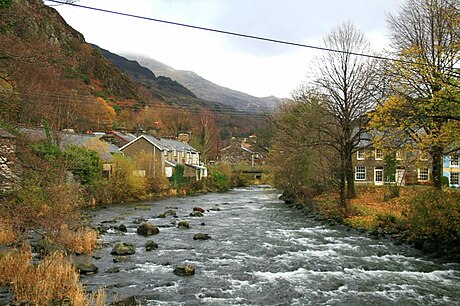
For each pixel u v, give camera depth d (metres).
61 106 49.78
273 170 56.31
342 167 31.55
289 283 14.34
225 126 144.88
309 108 39.59
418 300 12.59
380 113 20.02
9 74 14.86
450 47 17.75
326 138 38.34
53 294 11.43
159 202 44.94
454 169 53.66
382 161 53.03
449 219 17.44
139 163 53.03
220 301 12.41
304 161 41.53
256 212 37.03
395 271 15.90
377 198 36.69
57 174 15.28
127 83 122.44
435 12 21.53
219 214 35.34
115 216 31.38
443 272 15.69
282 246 20.88
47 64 15.18
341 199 31.09
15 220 12.98
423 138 19.78
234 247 20.53
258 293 13.23
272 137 56.84
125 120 87.44
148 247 19.77
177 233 24.55
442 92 17.61
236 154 114.00
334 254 18.92
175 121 101.56
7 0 13.10
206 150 96.44
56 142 32.81
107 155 46.34
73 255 17.52
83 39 107.19
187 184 63.41
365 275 15.37
